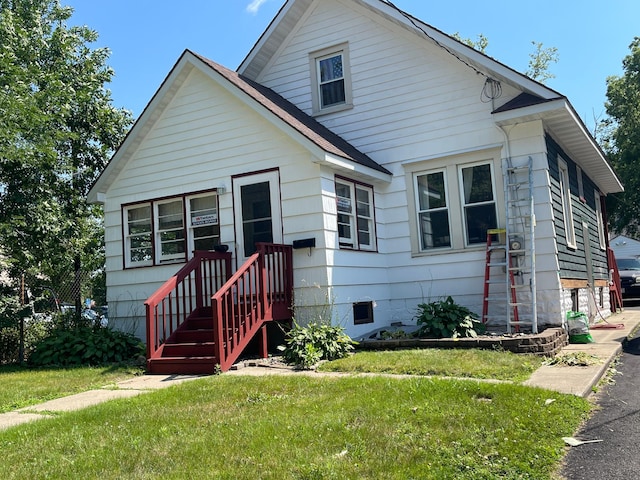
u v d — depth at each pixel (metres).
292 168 10.14
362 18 12.37
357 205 11.01
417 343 8.90
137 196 11.80
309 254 9.88
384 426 4.69
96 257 19.55
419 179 11.66
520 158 10.55
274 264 9.54
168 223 11.55
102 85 16.28
